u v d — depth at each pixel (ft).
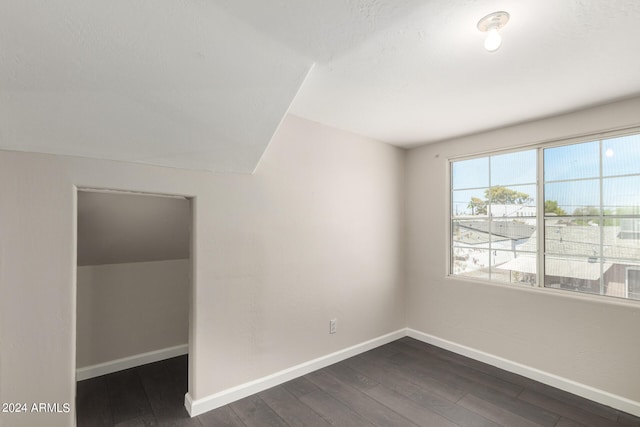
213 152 6.53
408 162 11.54
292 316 8.37
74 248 5.64
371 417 6.75
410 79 6.15
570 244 8.01
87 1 3.64
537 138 8.46
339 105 7.55
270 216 7.94
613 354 7.15
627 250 7.16
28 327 5.27
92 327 8.63
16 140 5.03
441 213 10.59
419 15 4.21
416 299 11.27
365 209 10.19
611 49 5.08
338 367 9.04
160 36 4.20
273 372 8.00
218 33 4.35
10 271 5.15
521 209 8.91
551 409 7.05
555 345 8.02
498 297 9.12
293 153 8.36
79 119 4.99
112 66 4.39
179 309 9.98
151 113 5.24
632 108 6.99
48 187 5.41
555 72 5.88
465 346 9.87
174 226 8.79
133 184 6.16
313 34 4.60
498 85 6.43
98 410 6.99
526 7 4.06
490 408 7.09
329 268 9.20
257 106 5.74
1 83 4.20
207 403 6.92
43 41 3.89
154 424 6.50
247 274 7.54
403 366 9.12
